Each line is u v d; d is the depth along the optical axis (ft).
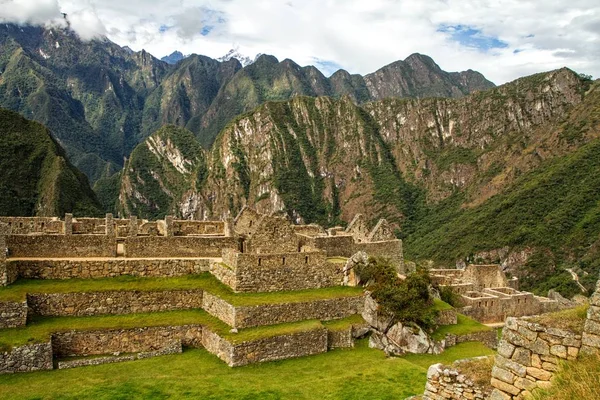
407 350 105.81
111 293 96.48
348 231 160.15
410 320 110.01
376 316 107.14
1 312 84.79
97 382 76.02
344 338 99.81
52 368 81.30
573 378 38.40
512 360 43.01
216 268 109.19
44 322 88.79
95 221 135.13
